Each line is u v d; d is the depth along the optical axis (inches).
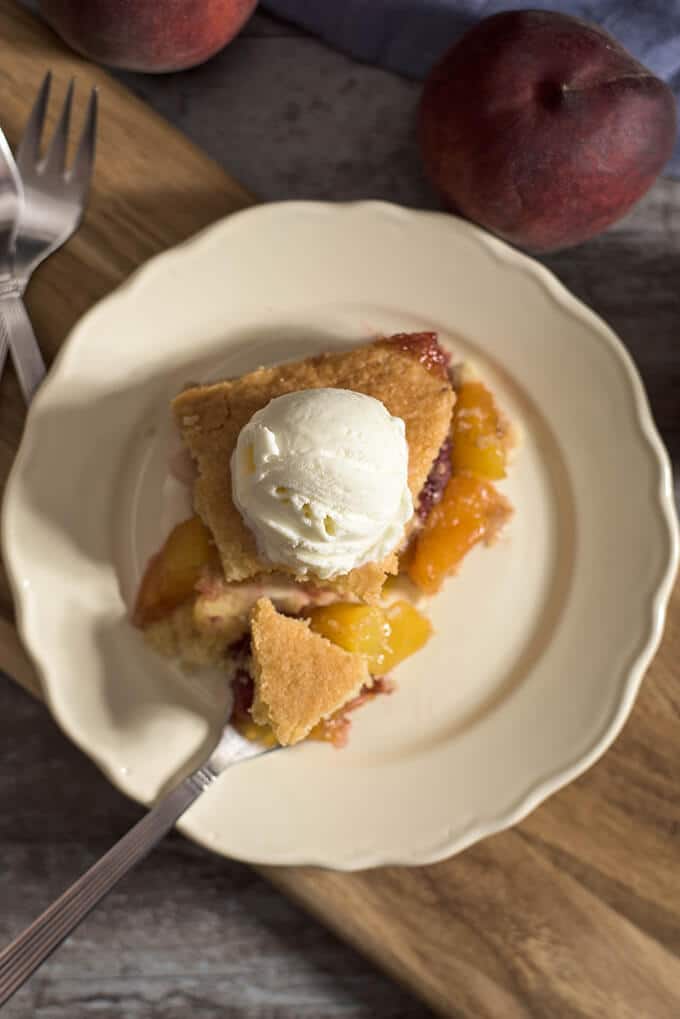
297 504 18.8
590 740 20.2
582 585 20.7
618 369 20.7
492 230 21.0
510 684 20.6
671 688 20.8
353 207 20.6
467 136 19.8
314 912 20.4
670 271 21.7
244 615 20.1
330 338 21.0
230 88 21.7
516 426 21.0
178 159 21.2
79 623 20.2
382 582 19.9
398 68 21.7
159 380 20.7
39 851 21.2
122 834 21.2
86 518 20.4
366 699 20.5
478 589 20.8
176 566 20.3
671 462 21.6
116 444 20.6
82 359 20.4
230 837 19.8
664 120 19.9
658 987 20.3
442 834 20.0
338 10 21.3
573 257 21.7
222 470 20.1
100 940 21.2
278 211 20.5
